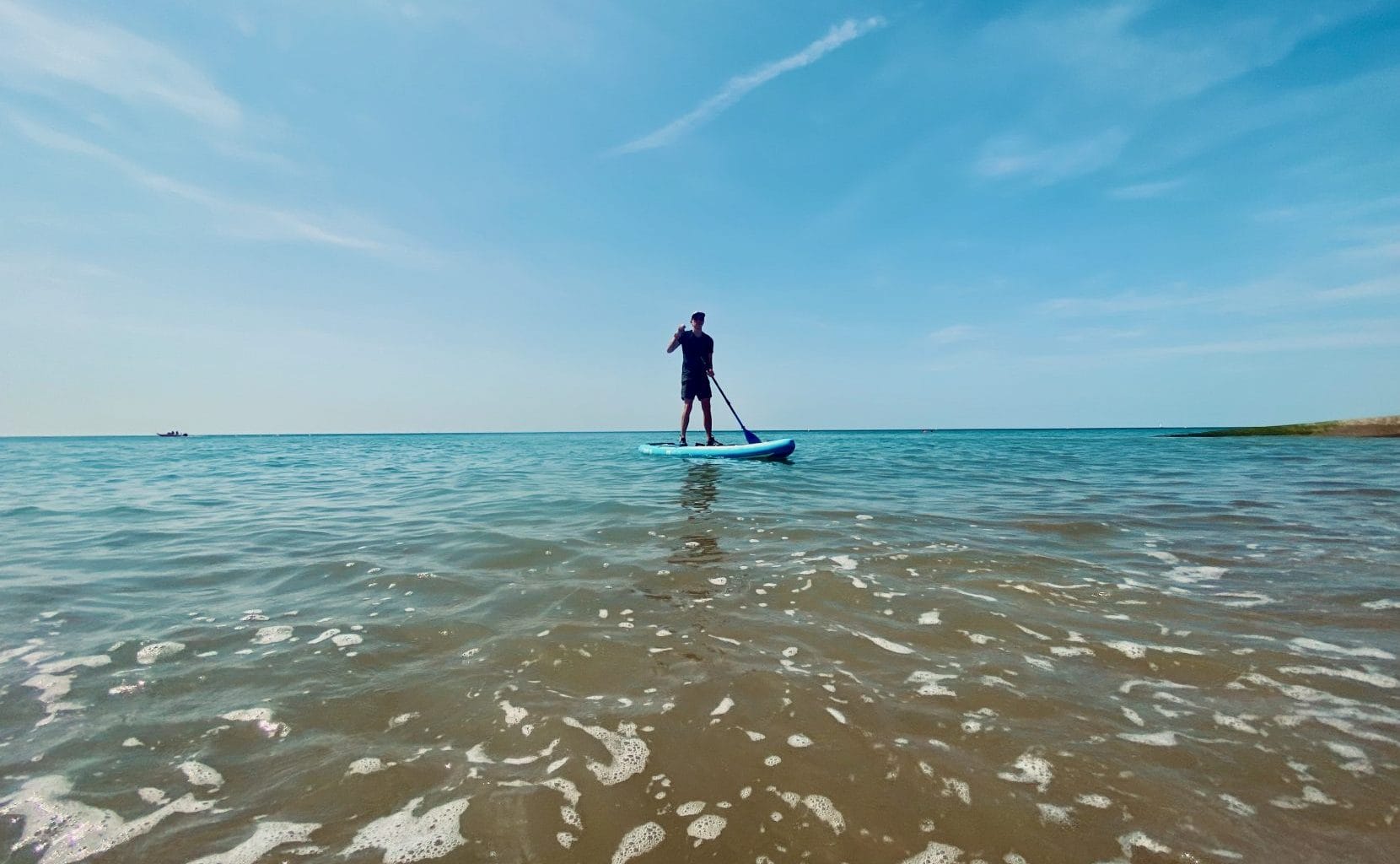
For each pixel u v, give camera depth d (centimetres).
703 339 1011
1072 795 141
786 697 186
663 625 244
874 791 143
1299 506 518
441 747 162
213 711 179
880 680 196
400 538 411
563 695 188
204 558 360
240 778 149
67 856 123
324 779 148
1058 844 126
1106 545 374
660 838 130
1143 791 141
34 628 245
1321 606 261
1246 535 403
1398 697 183
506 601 275
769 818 136
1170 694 186
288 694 189
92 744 162
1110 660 211
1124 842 126
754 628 241
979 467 924
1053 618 249
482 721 174
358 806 139
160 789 144
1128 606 264
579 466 989
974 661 211
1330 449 1327
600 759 156
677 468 873
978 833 130
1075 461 1085
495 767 153
